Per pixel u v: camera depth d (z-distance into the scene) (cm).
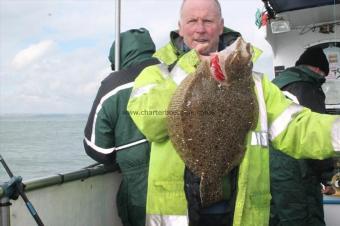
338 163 436
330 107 563
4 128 4484
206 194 232
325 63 405
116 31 419
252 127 237
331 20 541
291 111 246
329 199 435
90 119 389
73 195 332
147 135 236
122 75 380
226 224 239
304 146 239
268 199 245
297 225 382
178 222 237
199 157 228
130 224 384
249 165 237
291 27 562
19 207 272
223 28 262
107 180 384
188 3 245
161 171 238
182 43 263
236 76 225
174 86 233
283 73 405
